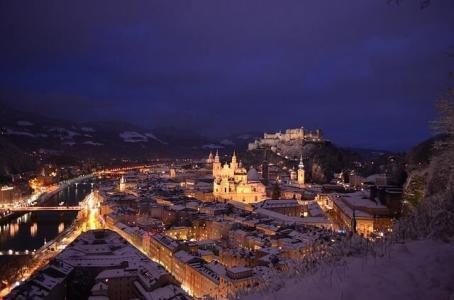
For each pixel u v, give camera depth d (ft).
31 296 510.99
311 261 201.16
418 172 621.31
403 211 625.82
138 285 567.59
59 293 581.53
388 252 179.73
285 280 191.11
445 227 190.19
